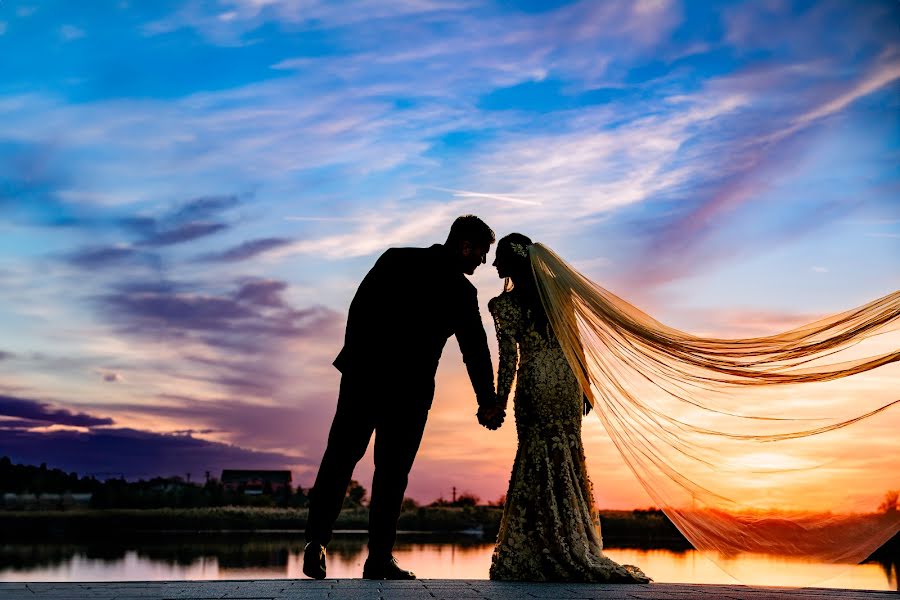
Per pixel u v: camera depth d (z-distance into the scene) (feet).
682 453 19.39
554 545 19.39
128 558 99.96
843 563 18.22
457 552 90.63
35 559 96.89
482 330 21.16
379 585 15.92
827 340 18.51
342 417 20.62
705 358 19.24
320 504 20.34
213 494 213.87
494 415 20.85
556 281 20.29
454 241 21.18
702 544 19.02
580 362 20.04
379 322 20.66
